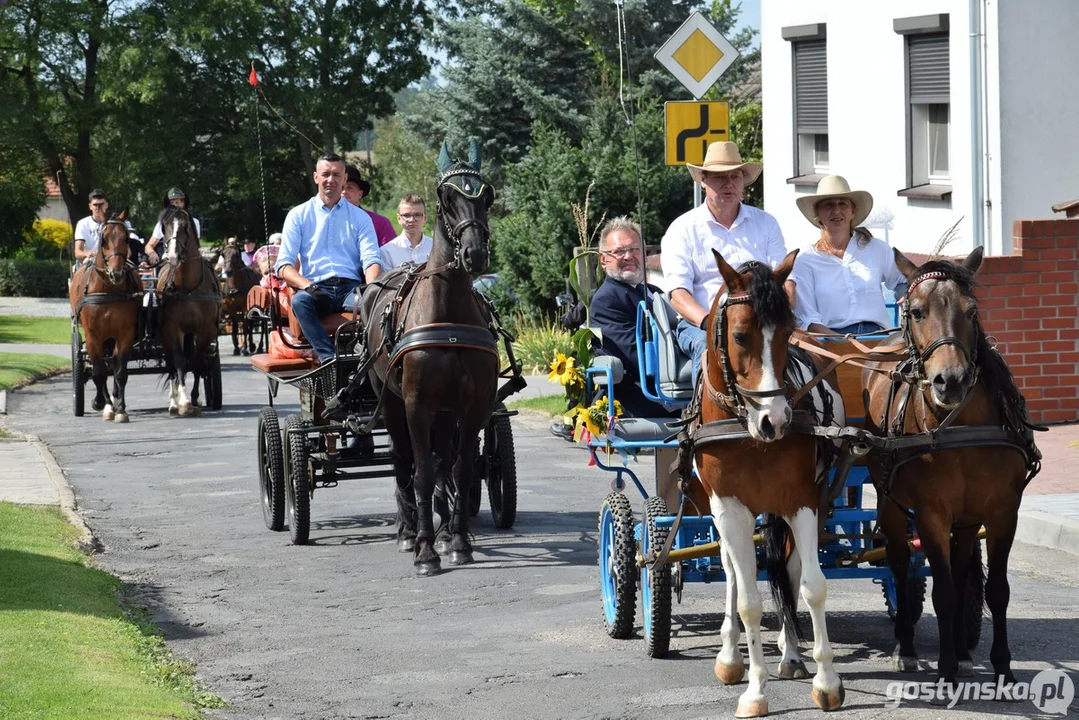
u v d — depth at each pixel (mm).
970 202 15750
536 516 11859
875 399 7148
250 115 53750
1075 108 15328
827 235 8227
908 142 17266
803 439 6250
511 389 10766
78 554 10055
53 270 54438
